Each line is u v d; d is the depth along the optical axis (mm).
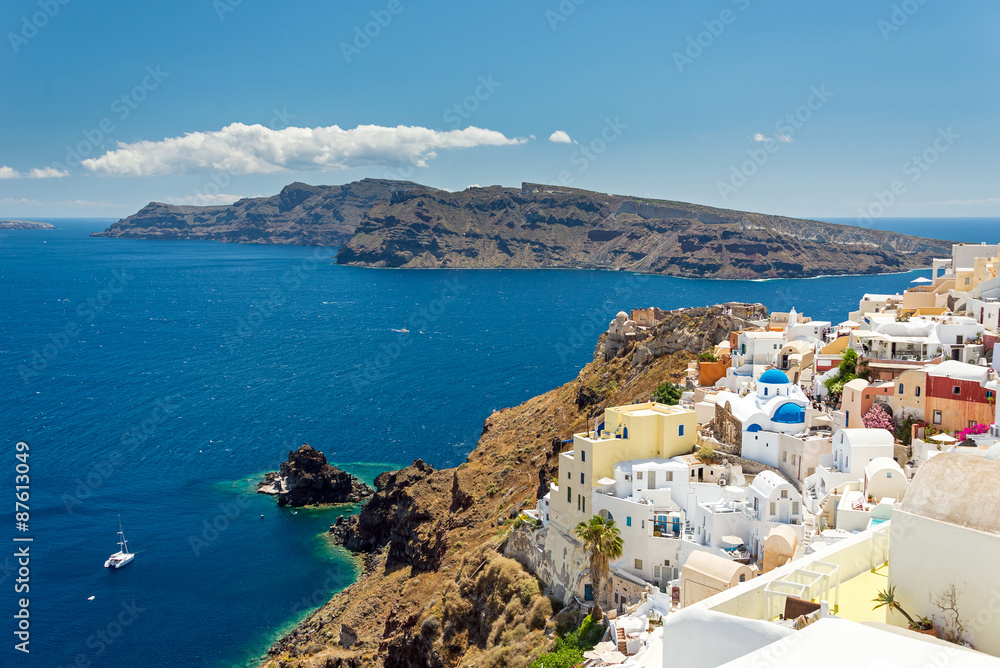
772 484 69125
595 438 84688
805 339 123312
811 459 79000
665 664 28188
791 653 23406
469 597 97250
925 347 96500
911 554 27938
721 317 144125
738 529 71688
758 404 90562
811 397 101312
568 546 83625
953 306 121125
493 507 132625
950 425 79000
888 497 65562
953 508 27000
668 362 147000
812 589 30516
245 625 119875
